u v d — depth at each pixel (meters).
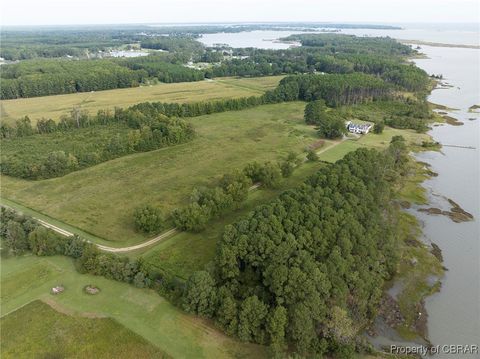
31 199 108.94
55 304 71.06
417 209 110.31
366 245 78.88
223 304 64.75
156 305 71.50
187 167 131.75
